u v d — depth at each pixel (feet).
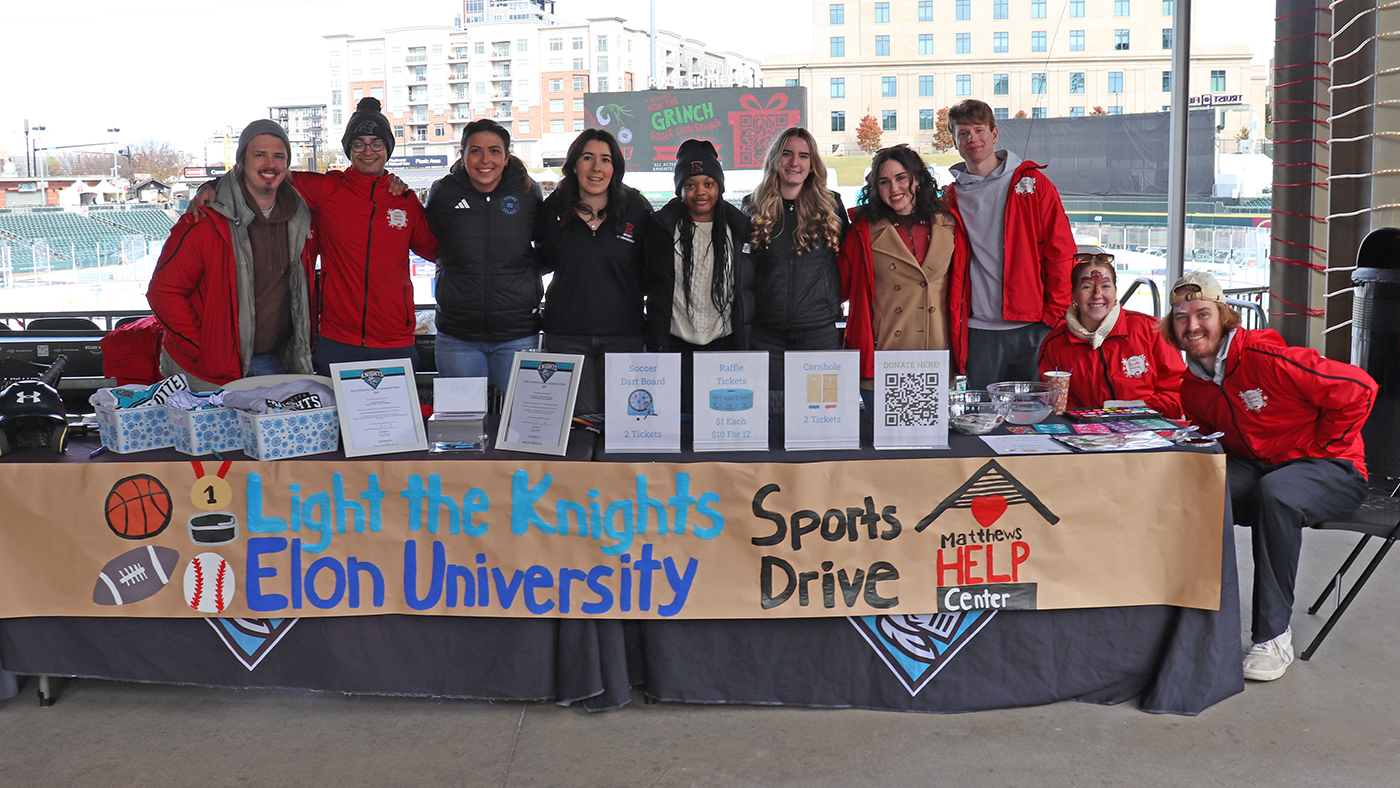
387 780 6.79
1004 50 165.99
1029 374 10.84
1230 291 20.20
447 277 10.57
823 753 7.09
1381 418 11.96
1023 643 7.62
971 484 7.38
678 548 7.42
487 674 7.70
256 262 9.87
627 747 7.20
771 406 8.63
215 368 9.80
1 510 7.49
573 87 285.84
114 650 7.70
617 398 7.59
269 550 7.52
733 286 9.84
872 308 10.37
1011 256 10.48
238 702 7.94
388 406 7.69
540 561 7.47
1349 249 16.16
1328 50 16.43
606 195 10.16
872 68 168.55
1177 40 17.30
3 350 13.23
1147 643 7.70
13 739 7.36
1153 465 7.43
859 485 7.36
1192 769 6.82
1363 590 10.27
